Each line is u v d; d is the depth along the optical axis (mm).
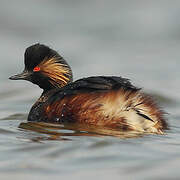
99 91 12289
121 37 30844
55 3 34781
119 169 9406
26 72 14664
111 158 10008
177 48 28688
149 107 12320
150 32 31547
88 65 25109
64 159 9953
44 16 32844
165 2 35906
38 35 30250
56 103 12883
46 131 12062
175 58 26531
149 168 9453
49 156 10148
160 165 9625
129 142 11109
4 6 32625
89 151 10422
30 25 31359
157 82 21594
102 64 25281
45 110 13195
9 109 16891
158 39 30547
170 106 17703
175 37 30891
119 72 23625
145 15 34062
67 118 12602
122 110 11945
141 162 9805
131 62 25781
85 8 34906
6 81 22344
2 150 10625
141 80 21969
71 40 29844
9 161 9930
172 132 12688
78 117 12406
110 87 12180
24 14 32312
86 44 29328
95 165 9641
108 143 10961
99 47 28922
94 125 12188
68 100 12641
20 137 11688
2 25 30938
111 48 28719
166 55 27219
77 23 32719
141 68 24438
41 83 14711
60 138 11391
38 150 10539
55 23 32219
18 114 15703
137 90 12070
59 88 14484
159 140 11508
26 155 10250
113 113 11984
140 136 11727
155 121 12320
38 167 9539
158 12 34500
